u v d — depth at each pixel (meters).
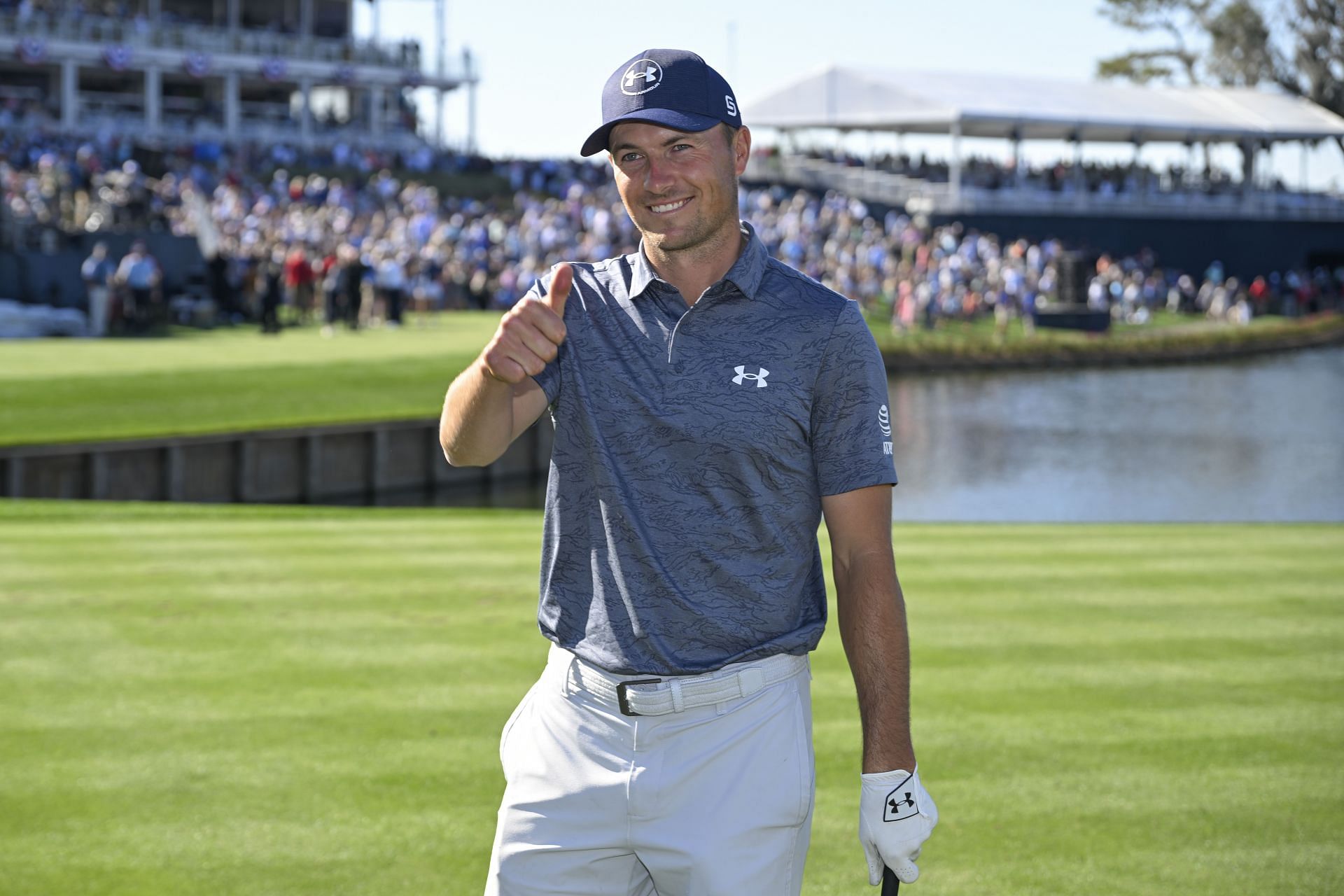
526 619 7.17
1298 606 7.84
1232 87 74.31
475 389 2.43
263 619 7.10
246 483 16.94
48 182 32.91
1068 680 6.20
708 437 2.42
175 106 61.53
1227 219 56.41
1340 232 58.22
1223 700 5.91
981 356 35.78
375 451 18.19
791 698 2.52
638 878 2.57
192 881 3.98
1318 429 26.50
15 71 59.97
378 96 63.38
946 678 6.21
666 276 2.49
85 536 9.74
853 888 4.02
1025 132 58.19
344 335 27.16
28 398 18.11
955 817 4.55
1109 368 36.91
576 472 2.53
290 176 48.31
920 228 49.72
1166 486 20.59
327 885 3.96
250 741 5.18
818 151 58.03
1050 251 47.47
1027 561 9.27
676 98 2.40
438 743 5.16
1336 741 5.37
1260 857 4.25
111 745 5.11
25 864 4.07
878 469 2.44
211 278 29.55
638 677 2.48
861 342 2.45
